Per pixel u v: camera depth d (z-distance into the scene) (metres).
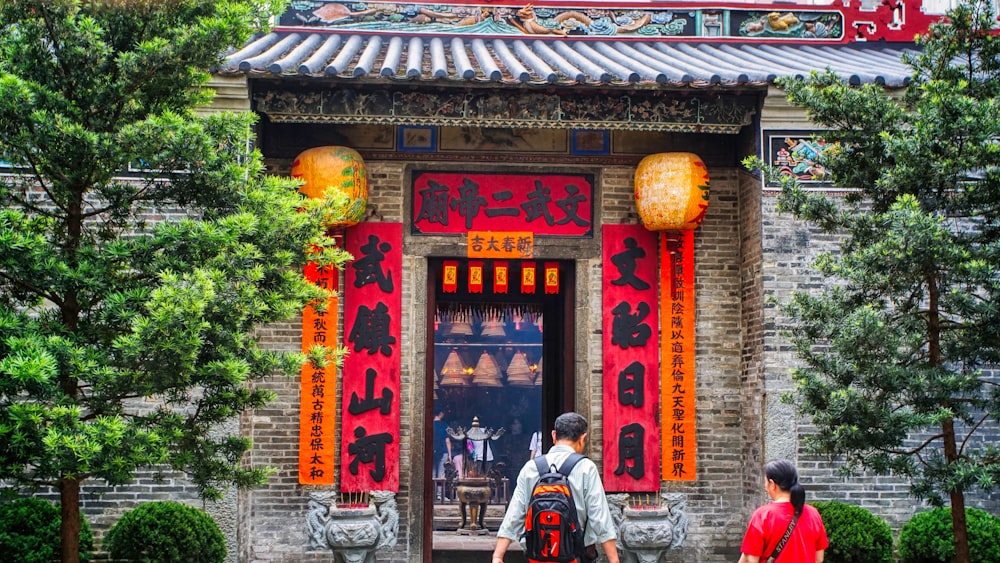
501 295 14.10
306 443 11.27
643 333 11.69
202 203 7.59
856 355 7.69
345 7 12.75
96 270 6.89
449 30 12.88
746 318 11.68
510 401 21.73
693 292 11.83
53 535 9.06
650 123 10.91
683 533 10.43
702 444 11.69
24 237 6.61
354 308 11.48
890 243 7.32
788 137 10.98
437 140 11.81
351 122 10.75
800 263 11.01
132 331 6.88
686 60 11.85
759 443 11.04
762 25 13.23
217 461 7.52
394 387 11.41
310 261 7.93
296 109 10.62
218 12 7.50
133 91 7.36
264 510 11.20
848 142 8.36
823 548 6.23
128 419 8.20
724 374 11.80
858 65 11.73
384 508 10.28
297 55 11.02
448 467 19.47
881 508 10.75
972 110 7.48
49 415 6.16
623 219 11.88
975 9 8.24
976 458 7.96
